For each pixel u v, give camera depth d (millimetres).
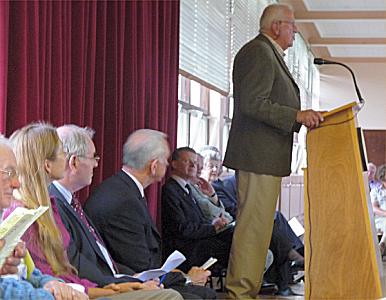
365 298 3738
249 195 4703
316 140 4016
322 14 12703
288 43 4820
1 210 2490
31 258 2791
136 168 4012
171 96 6309
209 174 6895
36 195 2904
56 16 4133
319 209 3943
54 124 4102
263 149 4656
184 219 5516
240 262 4715
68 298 2604
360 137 4004
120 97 5141
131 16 5324
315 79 16125
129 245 3859
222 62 8305
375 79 16094
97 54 4859
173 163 5641
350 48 15242
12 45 3738
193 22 7195
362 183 3820
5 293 2354
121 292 3178
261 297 6043
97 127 4852
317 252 3914
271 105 4473
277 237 6309
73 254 3234
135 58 5402
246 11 9367
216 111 8641
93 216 3865
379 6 12281
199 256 5582
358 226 3811
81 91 4469
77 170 3455
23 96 3738
